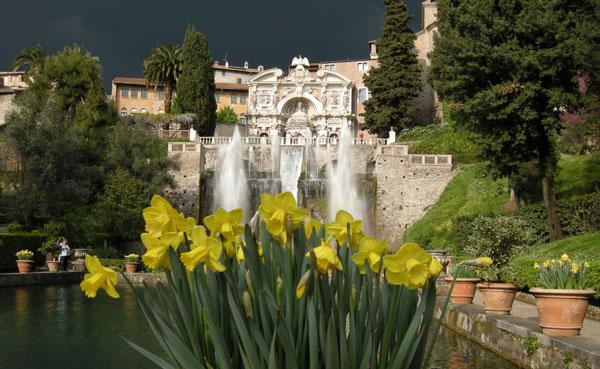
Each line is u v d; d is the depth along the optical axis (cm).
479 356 1208
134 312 1858
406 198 5175
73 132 4266
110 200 4144
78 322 1609
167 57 7756
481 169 4831
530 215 3161
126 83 9238
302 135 7725
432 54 4038
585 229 2894
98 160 4794
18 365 1065
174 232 408
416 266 377
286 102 8406
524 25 2742
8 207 3997
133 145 4700
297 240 416
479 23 2870
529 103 2809
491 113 2859
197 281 393
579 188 3500
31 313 1777
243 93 9700
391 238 5134
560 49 2672
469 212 4428
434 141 5622
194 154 5250
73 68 5366
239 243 437
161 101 9300
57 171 4091
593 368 844
